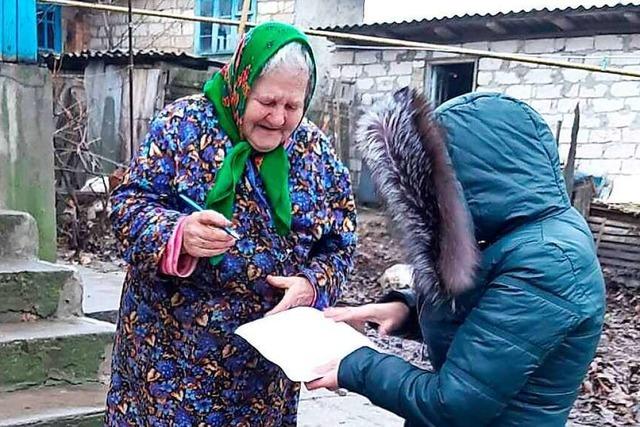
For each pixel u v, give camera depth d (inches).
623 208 339.3
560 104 435.5
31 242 150.1
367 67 507.8
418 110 64.9
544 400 64.5
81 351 128.6
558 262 61.4
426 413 63.7
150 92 426.3
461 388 61.9
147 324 84.0
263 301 83.9
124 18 578.9
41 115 168.6
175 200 82.0
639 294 328.2
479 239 65.5
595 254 65.1
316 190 86.4
